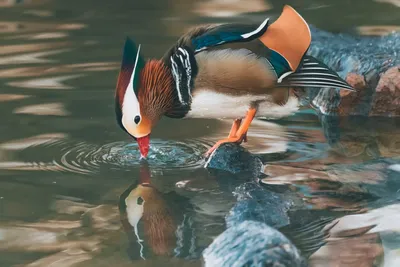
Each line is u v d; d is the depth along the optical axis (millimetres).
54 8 13305
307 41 7762
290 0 13367
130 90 7793
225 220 6344
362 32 11273
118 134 8320
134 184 7129
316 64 7836
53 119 8578
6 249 5820
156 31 11734
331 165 7523
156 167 7555
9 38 11594
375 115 9086
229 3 13344
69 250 5789
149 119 7871
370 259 5578
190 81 7793
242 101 7855
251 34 7688
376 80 9156
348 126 8734
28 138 8125
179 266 5535
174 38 11273
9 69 10172
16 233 6113
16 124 8453
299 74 7777
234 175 7312
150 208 6594
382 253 5664
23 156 7711
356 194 6809
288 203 6629
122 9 13164
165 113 8023
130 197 6820
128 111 7758
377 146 8102
